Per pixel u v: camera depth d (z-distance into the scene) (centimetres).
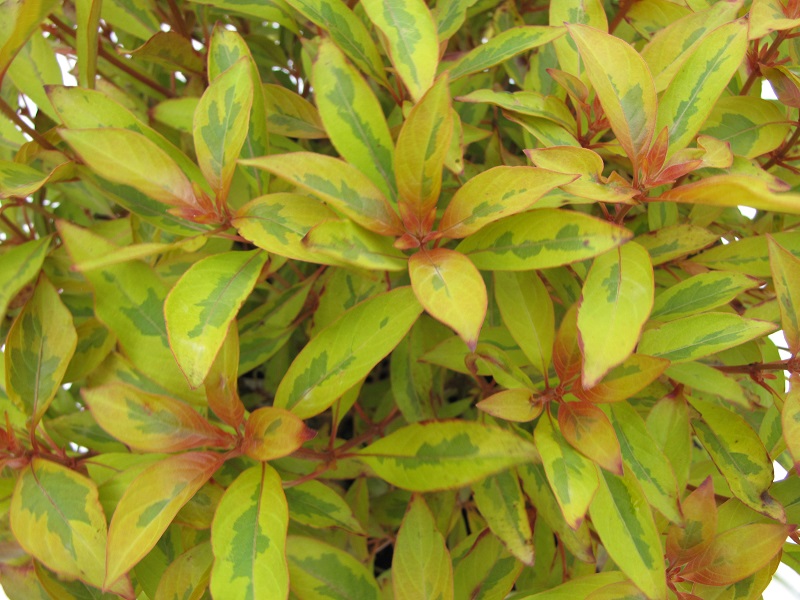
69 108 44
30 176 46
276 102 51
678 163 41
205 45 60
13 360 44
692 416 48
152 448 42
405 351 54
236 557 39
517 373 44
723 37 42
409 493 58
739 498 45
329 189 39
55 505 41
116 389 41
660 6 51
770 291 54
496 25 56
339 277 52
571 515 39
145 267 43
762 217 58
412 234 40
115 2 54
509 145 62
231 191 52
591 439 41
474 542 51
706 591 47
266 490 41
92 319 47
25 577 47
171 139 55
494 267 40
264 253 41
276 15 50
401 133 39
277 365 61
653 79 43
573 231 39
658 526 46
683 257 52
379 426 55
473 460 43
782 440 48
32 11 41
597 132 47
